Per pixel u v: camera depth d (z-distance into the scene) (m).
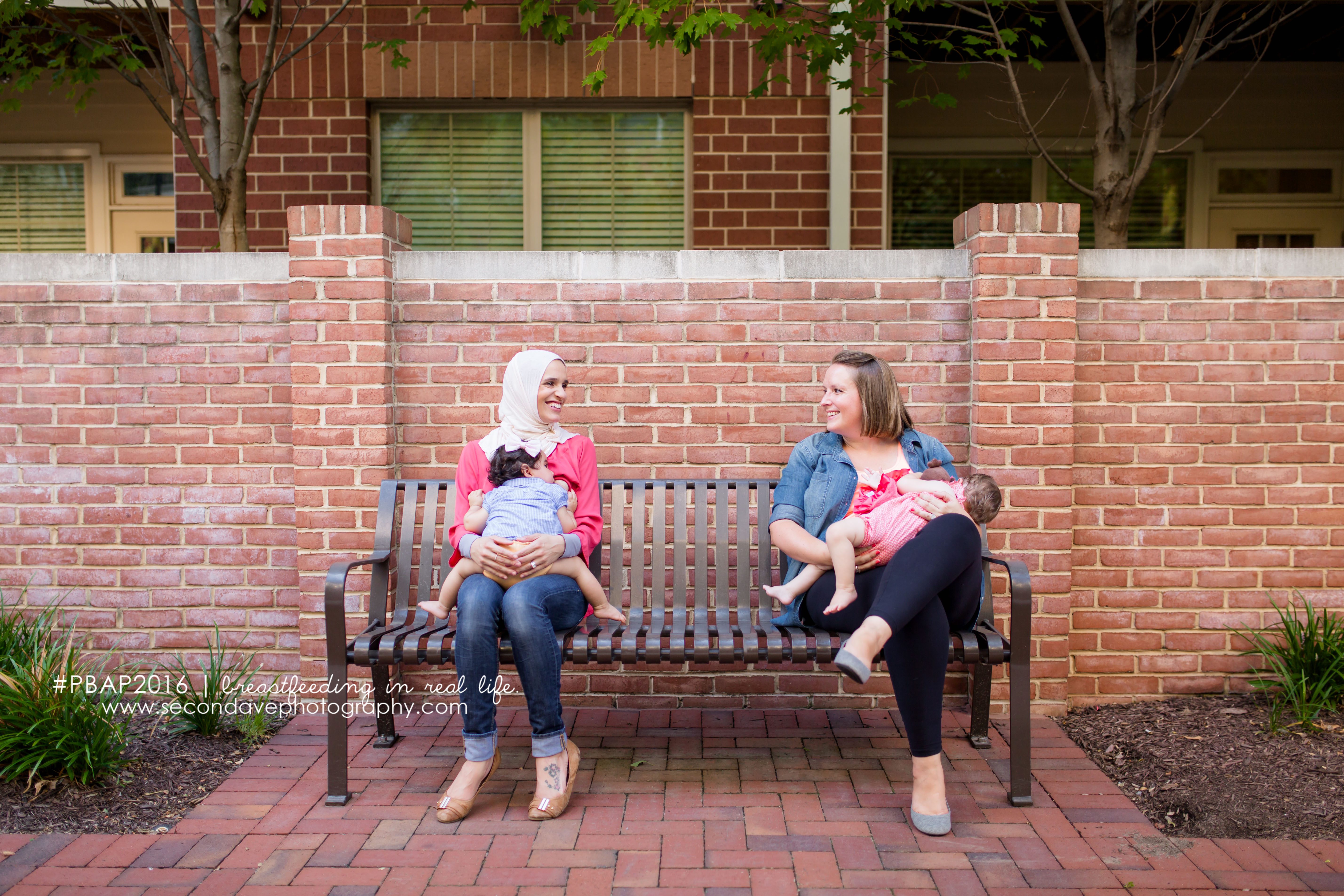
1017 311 3.88
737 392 4.11
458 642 3.02
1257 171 7.72
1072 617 4.13
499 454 3.29
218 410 4.21
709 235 6.32
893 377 3.30
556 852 2.85
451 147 6.46
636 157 6.48
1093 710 4.06
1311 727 3.64
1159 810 3.13
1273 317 4.06
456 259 4.09
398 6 6.23
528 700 3.04
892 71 7.31
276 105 6.27
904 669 2.93
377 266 3.93
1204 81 7.58
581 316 4.09
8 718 3.25
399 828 3.00
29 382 4.22
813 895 2.61
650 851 2.85
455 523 3.63
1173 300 4.06
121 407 4.22
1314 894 2.60
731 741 3.75
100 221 8.03
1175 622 4.14
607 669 4.16
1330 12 6.78
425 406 4.11
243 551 4.24
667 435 4.12
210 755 3.56
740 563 3.75
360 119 6.26
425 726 3.91
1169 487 4.11
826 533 3.25
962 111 7.63
